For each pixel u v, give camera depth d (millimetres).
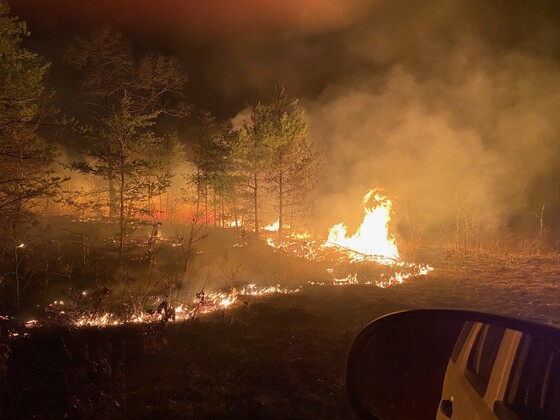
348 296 9781
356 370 3004
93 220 15133
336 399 5359
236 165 15906
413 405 3234
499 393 2188
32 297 8664
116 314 8227
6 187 8852
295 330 7555
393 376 3184
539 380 1949
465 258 13875
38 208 14602
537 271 12336
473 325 2930
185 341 6961
